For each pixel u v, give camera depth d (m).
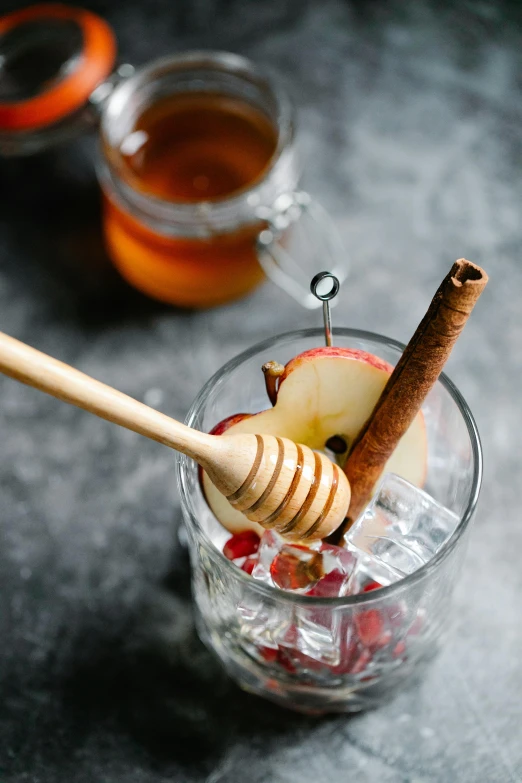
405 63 0.54
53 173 0.53
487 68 0.54
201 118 0.49
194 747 0.40
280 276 0.49
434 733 0.40
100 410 0.28
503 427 0.45
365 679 0.37
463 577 0.42
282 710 0.40
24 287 0.50
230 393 0.35
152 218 0.45
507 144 0.52
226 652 0.39
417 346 0.30
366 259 0.50
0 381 0.48
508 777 0.39
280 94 0.47
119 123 0.47
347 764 0.39
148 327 0.49
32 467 0.46
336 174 0.52
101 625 0.42
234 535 0.35
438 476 0.37
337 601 0.31
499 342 0.47
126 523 0.44
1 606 0.43
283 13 0.56
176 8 0.57
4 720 0.41
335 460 0.35
